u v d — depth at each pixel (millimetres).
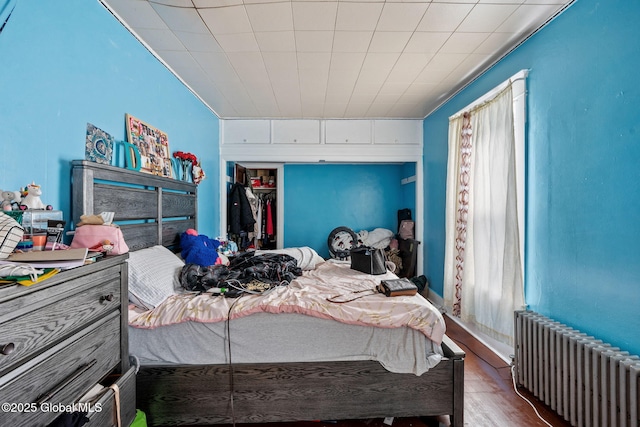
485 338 2525
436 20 1837
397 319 1544
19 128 1154
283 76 2627
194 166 2740
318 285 1969
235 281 1815
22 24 1161
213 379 1525
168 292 1657
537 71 1934
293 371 1539
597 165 1504
